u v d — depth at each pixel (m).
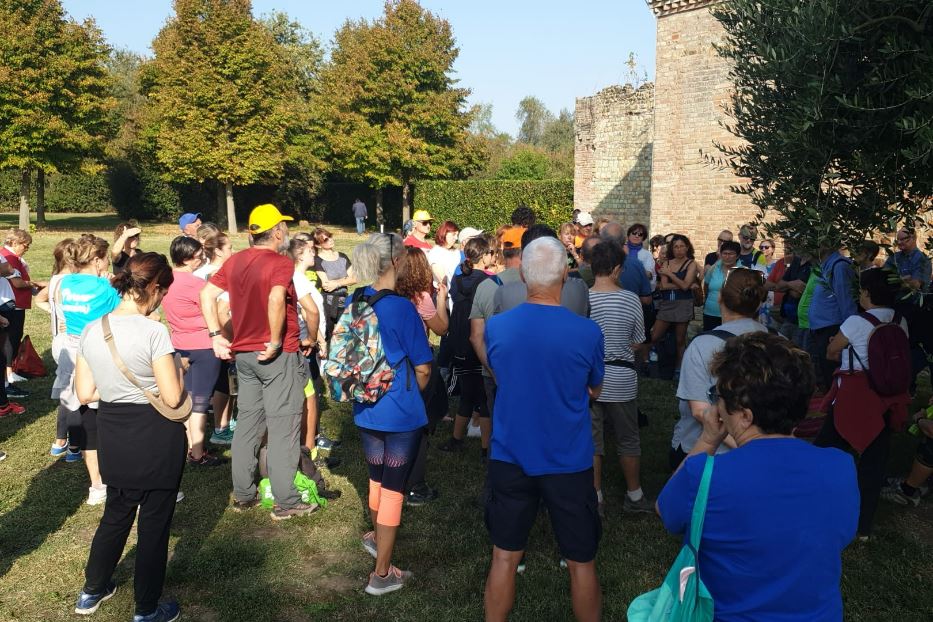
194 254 5.58
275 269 4.49
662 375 8.62
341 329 3.93
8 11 27.69
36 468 5.69
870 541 4.52
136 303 3.58
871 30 3.85
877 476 4.44
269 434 4.72
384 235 4.00
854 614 3.76
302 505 4.88
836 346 4.39
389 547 3.94
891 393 4.22
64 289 5.28
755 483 1.89
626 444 4.92
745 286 3.76
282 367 4.65
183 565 4.20
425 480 5.54
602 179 26.06
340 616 3.74
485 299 4.73
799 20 3.95
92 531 4.66
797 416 1.99
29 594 3.91
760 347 2.05
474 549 4.44
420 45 35.03
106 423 3.48
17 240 7.45
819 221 4.07
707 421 2.18
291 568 4.22
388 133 34.53
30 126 27.91
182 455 3.63
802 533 1.86
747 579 1.89
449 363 6.44
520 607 3.78
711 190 16.70
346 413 7.16
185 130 33.38
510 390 3.09
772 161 4.45
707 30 16.34
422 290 4.76
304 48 54.56
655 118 17.70
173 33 34.06
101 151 30.88
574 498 3.06
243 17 33.88
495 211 29.98
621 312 4.73
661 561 4.32
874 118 3.88
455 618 3.71
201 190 39.66
